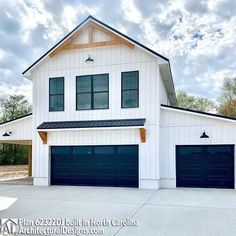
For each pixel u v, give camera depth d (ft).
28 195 35.78
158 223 21.72
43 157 47.57
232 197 33.91
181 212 25.62
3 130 51.31
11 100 135.44
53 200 31.99
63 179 46.98
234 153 41.70
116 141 44.32
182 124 43.80
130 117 44.01
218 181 42.16
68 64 47.83
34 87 49.39
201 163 43.01
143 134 42.29
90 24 46.26
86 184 45.78
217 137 42.34
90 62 46.65
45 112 48.32
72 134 46.57
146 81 43.80
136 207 27.84
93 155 45.80
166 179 43.83
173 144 43.98
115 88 45.14
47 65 48.98
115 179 44.34
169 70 45.80
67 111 47.14
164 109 44.55
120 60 45.24
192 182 43.11
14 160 120.37
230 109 116.06
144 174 42.52
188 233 19.08
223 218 23.34
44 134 47.14
